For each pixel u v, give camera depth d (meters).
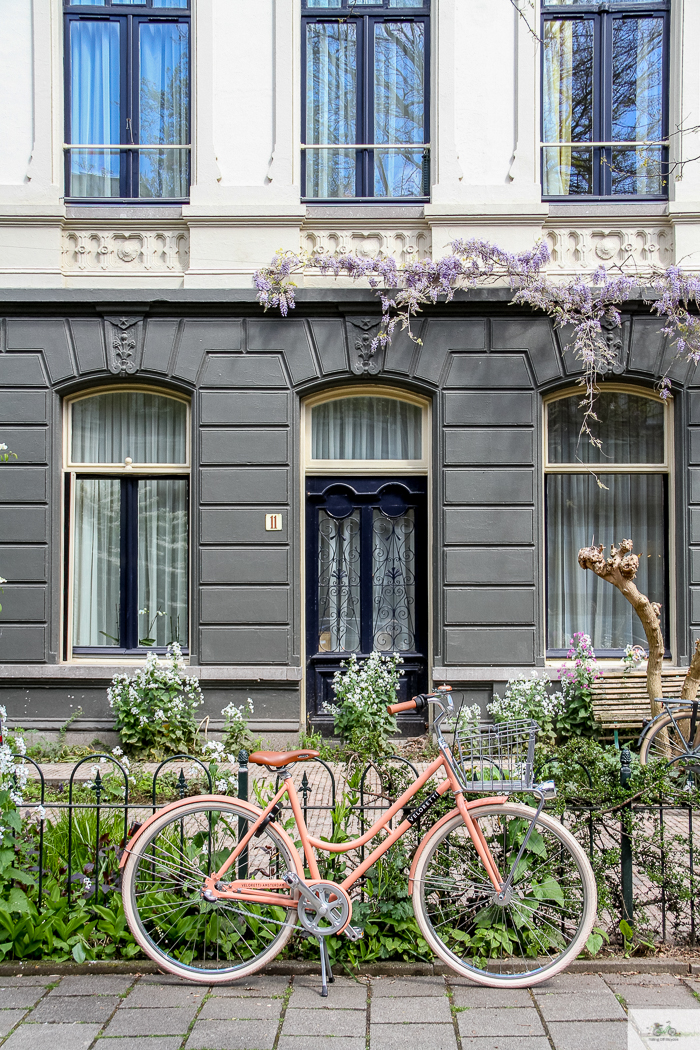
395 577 8.44
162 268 8.23
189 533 8.23
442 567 8.05
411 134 8.41
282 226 8.12
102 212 8.12
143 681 7.56
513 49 8.18
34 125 8.17
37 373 8.10
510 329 8.09
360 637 8.38
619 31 8.40
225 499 8.08
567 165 8.44
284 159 8.16
